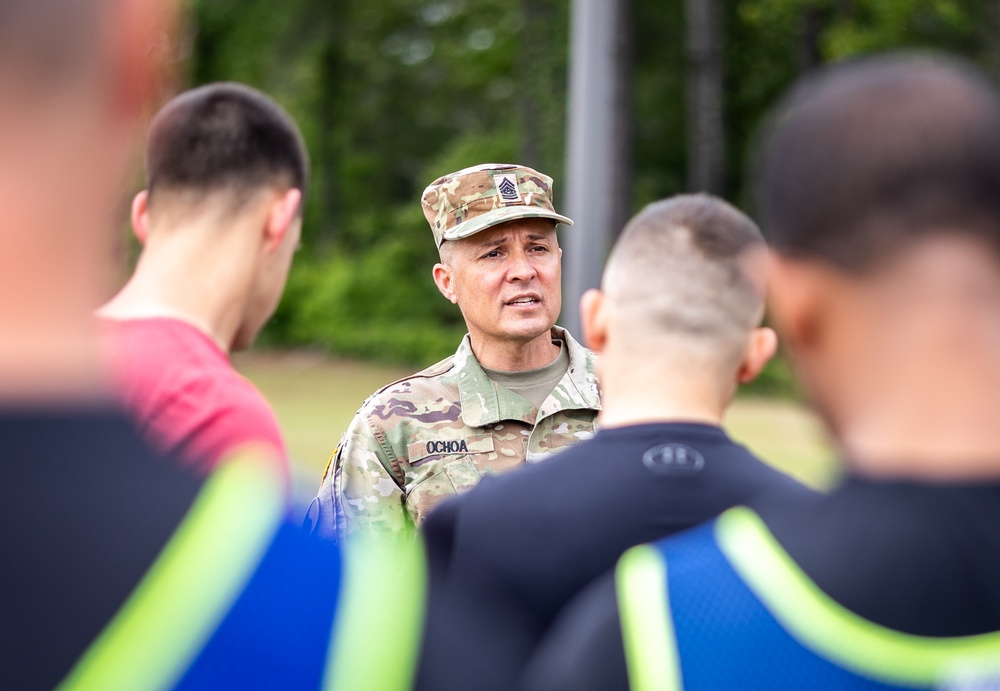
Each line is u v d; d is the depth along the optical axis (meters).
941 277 0.80
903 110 0.82
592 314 1.52
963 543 0.78
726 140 21.69
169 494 0.69
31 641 0.64
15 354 0.66
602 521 1.40
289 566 0.71
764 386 16.25
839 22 18.86
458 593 1.30
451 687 0.97
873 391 0.84
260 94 1.43
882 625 0.77
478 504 1.51
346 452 2.65
